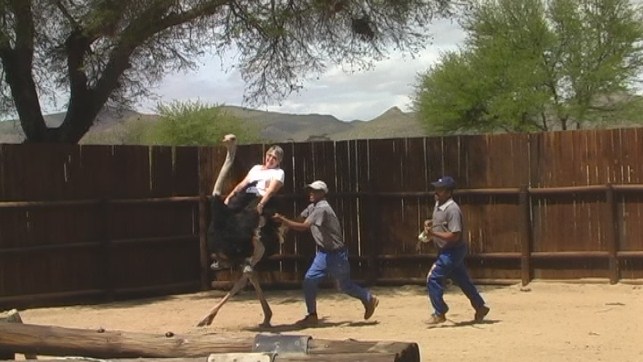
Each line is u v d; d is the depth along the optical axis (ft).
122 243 52.24
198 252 55.57
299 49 59.77
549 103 157.99
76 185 51.29
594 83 158.30
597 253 52.03
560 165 52.85
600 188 51.88
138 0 50.88
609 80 157.58
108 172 52.47
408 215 54.70
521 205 52.85
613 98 164.66
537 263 53.31
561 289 51.01
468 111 164.55
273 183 38.58
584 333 36.58
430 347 33.73
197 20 56.70
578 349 32.89
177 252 54.80
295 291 54.80
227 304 49.83
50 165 50.47
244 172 55.11
